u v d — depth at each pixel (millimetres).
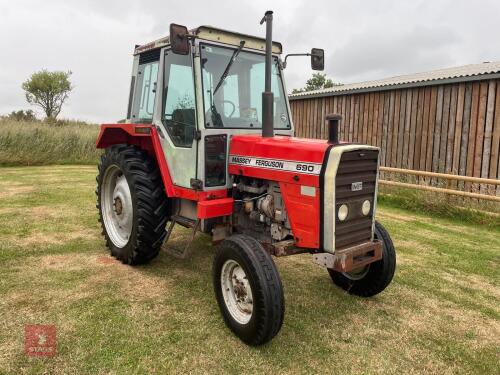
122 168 4012
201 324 3027
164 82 3762
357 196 2959
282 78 3941
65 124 16375
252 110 3670
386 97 9039
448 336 3039
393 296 3691
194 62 3277
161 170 3736
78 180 9086
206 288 3635
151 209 3822
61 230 5215
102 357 2580
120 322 2998
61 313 3086
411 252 4953
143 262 4078
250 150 3256
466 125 7707
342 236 2877
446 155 8055
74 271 3914
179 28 2982
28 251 4406
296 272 4160
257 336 2676
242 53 3578
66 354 2592
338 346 2844
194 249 4645
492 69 7926
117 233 4387
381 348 2842
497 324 3242
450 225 6336
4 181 8750
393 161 9016
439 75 8773
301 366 2594
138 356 2607
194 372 2482
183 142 3529
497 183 6375
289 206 2986
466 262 4637
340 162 2762
